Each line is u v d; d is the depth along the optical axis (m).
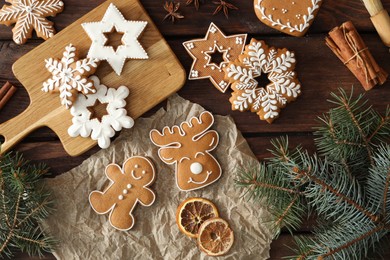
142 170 0.67
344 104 0.60
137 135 0.68
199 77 0.67
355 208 0.58
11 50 0.68
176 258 0.67
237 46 0.67
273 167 0.64
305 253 0.61
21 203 0.64
